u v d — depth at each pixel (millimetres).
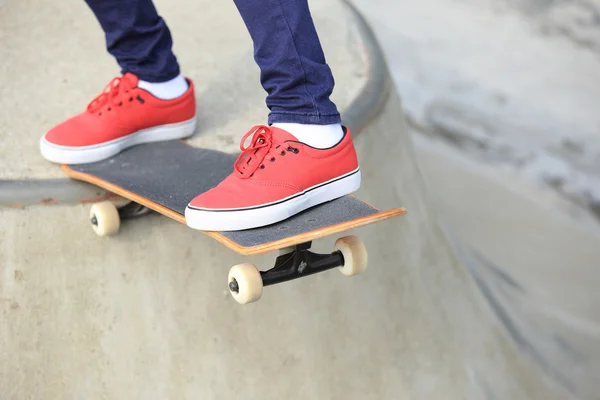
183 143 2680
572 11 9648
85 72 3389
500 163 8008
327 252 2936
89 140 2482
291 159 2002
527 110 8742
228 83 3363
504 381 3740
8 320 2395
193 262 2625
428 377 3275
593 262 6633
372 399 3049
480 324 3787
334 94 3223
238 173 2033
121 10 2451
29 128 2852
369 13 10305
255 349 2758
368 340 3078
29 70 3396
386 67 3645
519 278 6293
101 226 2365
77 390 2480
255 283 1915
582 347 5309
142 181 2314
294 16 1929
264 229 1944
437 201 7336
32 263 2424
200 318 2650
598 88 8922
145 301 2562
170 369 2605
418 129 8609
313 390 2885
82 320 2486
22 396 2410
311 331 2896
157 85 2611
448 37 9797
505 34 9734
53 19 3973
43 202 2430
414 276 3373
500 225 7070
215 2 4344
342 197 2133
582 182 7797
